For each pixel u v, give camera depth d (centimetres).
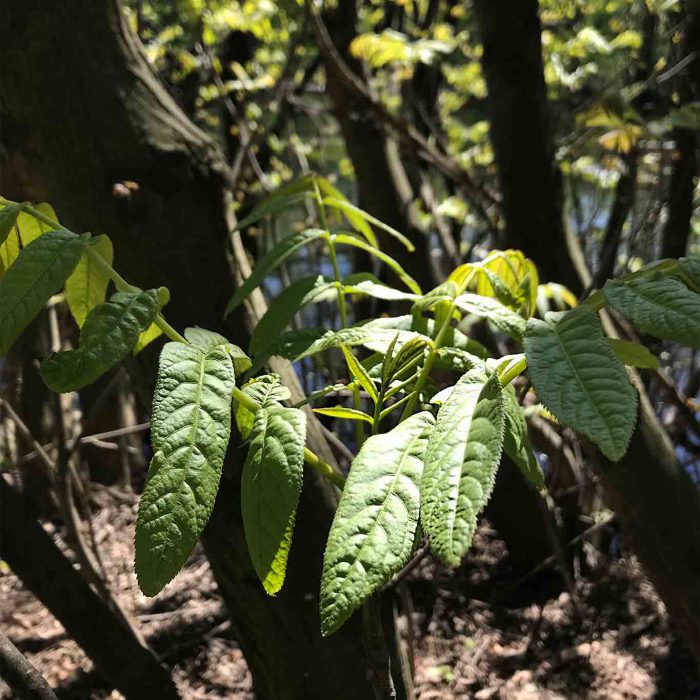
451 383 152
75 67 106
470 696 186
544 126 154
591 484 208
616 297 60
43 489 263
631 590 218
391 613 111
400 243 218
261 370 108
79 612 129
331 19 223
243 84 290
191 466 55
